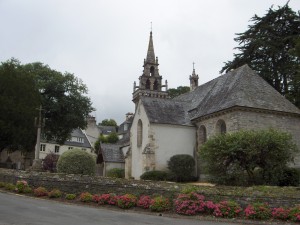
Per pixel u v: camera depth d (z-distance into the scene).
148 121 31.45
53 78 48.72
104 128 99.69
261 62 38.75
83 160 21.52
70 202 17.47
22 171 21.78
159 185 17.09
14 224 10.48
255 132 18.81
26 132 35.12
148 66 58.47
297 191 14.53
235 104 26.20
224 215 14.32
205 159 19.28
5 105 34.00
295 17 38.28
